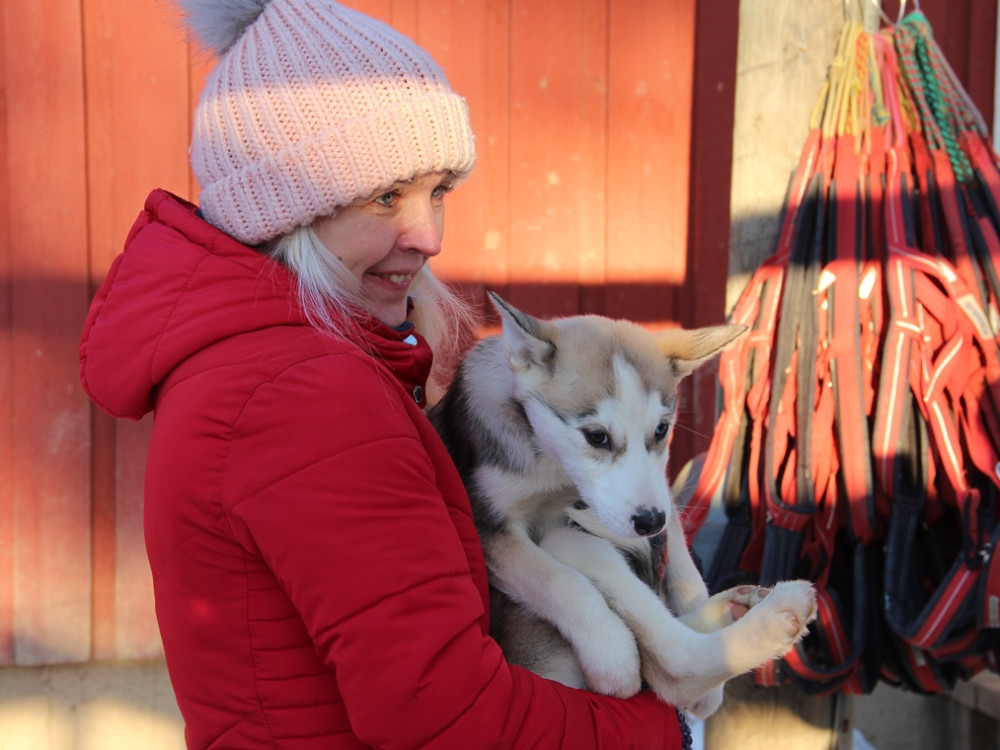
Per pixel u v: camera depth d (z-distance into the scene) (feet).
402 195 5.28
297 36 5.05
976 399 8.07
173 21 6.23
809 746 9.54
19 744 12.83
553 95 13.51
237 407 4.43
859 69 8.63
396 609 4.29
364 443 4.43
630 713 5.29
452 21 13.19
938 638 7.63
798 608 5.89
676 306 14.01
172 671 4.77
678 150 13.87
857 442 7.96
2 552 12.51
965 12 13.67
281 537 4.30
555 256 13.69
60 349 12.53
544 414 7.23
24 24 12.26
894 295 8.00
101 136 12.54
